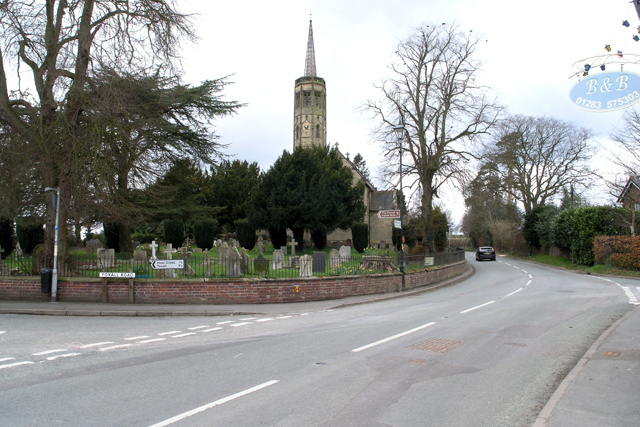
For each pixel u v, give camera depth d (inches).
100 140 578.9
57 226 561.9
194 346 331.3
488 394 220.7
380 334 374.6
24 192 792.9
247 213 1430.9
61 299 555.8
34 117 596.7
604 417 185.3
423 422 183.9
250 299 570.6
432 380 243.1
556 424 178.4
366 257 765.3
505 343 338.6
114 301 550.6
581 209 1277.1
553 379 247.0
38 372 260.1
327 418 187.0
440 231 1786.4
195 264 644.7
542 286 820.6
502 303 584.7
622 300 592.4
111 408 199.6
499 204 2014.0
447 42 1245.7
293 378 245.4
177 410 196.5
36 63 639.1
